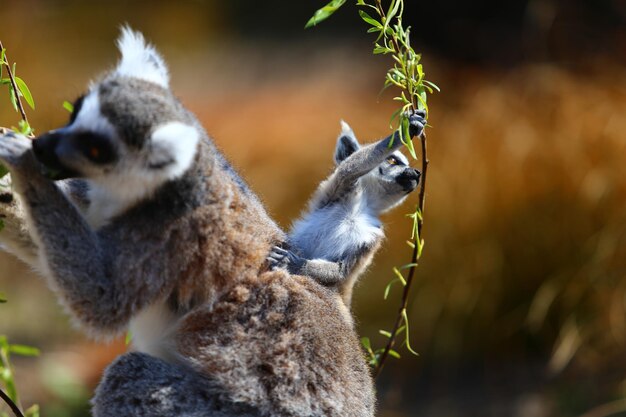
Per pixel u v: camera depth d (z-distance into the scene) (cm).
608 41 1848
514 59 2117
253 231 739
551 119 1641
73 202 732
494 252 1538
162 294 704
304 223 977
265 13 3359
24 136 683
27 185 673
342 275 893
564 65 1808
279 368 709
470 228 1549
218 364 704
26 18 2252
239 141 1819
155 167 678
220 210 714
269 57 2959
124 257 694
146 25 2967
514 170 1570
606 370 1450
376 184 999
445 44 2527
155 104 700
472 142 1634
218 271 712
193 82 2780
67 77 2167
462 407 1412
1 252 1861
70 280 677
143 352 719
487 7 2589
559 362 1466
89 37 2544
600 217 1525
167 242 697
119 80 711
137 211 700
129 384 690
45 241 677
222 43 3148
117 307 691
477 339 1523
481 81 1886
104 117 684
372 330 1538
